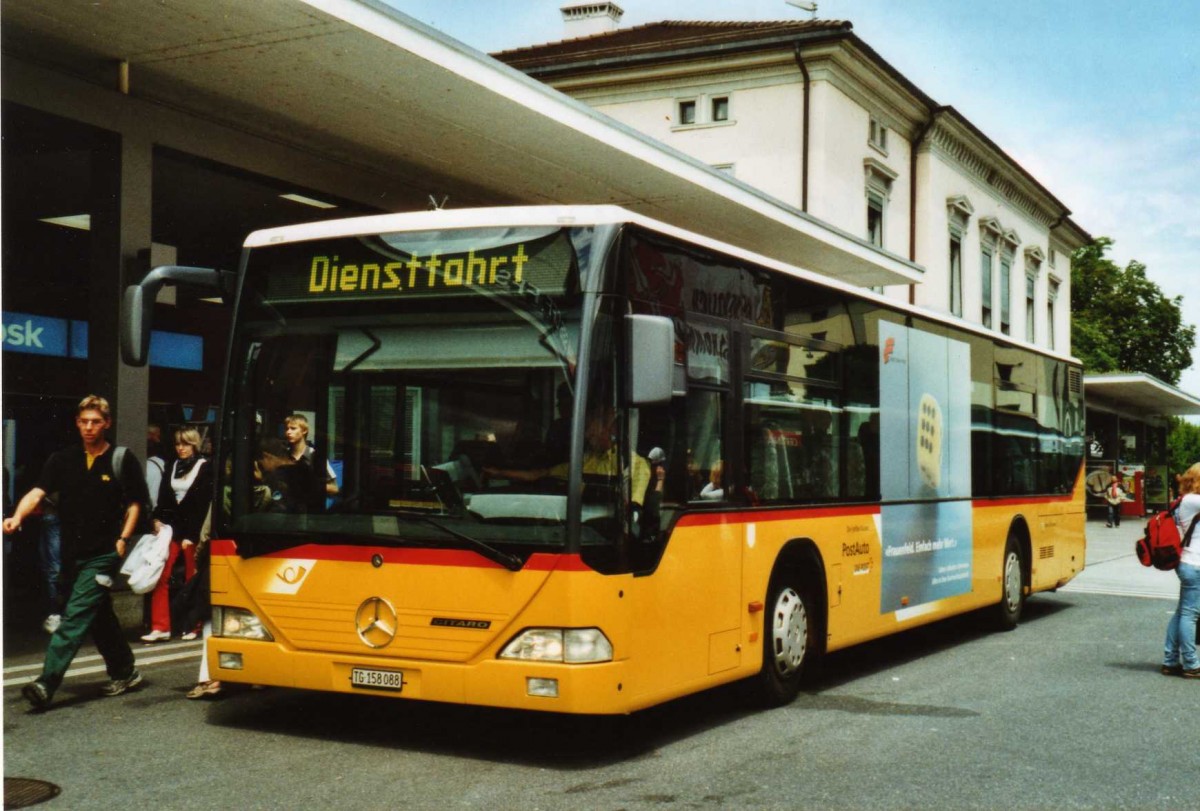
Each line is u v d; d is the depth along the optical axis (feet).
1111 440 187.62
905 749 24.39
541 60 101.45
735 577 26.27
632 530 22.52
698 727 26.32
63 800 19.76
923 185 111.86
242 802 19.75
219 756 22.89
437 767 22.30
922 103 108.06
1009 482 44.68
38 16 33.30
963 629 45.03
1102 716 28.17
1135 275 222.07
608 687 21.59
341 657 22.84
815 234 64.85
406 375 23.04
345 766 22.25
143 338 23.48
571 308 22.13
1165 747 24.99
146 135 40.45
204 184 47.67
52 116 37.37
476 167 49.78
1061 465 50.80
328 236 24.11
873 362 33.94
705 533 25.05
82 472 26.94
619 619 21.95
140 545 29.43
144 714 26.55
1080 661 36.83
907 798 20.67
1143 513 184.96
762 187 95.04
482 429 22.34
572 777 21.72
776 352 28.58
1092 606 54.29
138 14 33.12
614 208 22.76
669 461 23.91
